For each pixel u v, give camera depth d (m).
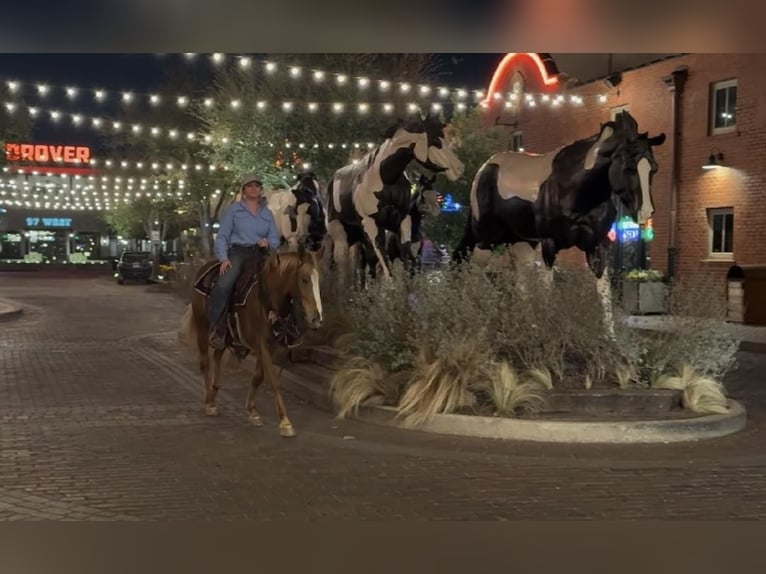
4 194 47.03
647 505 6.68
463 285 10.52
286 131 24.56
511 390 9.21
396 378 9.90
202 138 28.86
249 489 7.03
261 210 9.78
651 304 21.80
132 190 44.06
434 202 13.48
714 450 8.44
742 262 21.67
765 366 14.52
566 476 7.47
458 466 7.79
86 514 6.38
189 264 29.75
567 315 9.84
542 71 27.53
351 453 8.24
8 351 15.87
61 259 72.75
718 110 22.59
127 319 22.98
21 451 8.22
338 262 14.45
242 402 10.84
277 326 8.85
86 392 11.51
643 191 10.38
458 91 20.34
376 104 21.61
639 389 9.51
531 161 11.98
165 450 8.30
